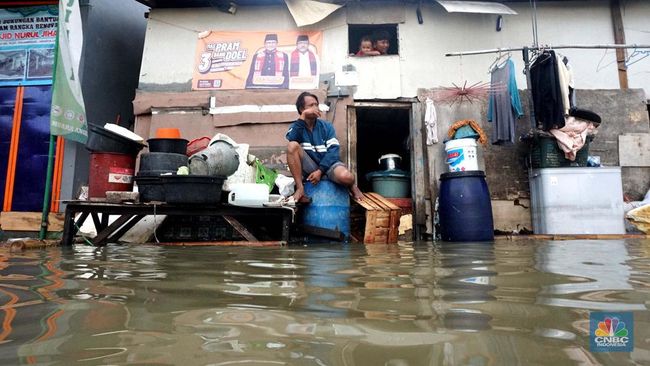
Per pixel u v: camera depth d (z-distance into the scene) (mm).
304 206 3533
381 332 637
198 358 524
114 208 3061
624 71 5148
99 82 5379
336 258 1863
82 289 1024
